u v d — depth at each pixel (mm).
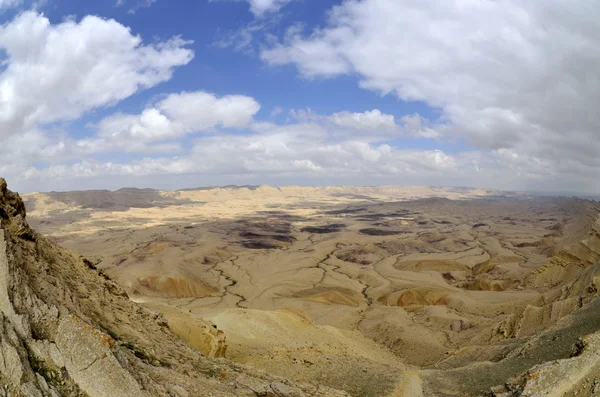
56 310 14008
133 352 16109
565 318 30578
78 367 12867
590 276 46156
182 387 14727
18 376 11383
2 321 12289
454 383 25531
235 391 16469
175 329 25469
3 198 17953
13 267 13625
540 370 18203
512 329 42875
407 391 24359
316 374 26625
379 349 47719
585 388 16656
